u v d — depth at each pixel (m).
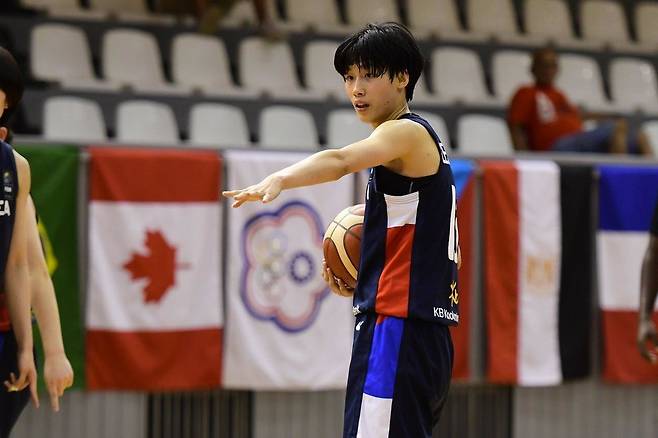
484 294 16.22
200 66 24.73
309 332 15.28
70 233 14.27
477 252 16.20
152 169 14.59
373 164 8.09
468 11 29.98
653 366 17.02
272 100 23.31
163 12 25.83
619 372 16.88
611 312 16.86
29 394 9.32
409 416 8.59
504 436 16.69
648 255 12.97
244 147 15.30
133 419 14.78
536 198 16.45
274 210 15.11
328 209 15.34
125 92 22.30
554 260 16.58
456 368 16.03
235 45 25.78
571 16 31.72
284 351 15.16
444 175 8.69
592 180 16.92
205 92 23.09
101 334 14.37
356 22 28.41
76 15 24.78
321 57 25.89
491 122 24.47
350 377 8.84
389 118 8.77
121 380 14.45
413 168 8.45
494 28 30.02
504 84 27.56
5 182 8.48
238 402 15.37
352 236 9.16
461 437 16.52
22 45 23.73
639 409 17.39
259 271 15.05
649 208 16.95
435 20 29.27
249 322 15.00
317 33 26.83
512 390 16.70
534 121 23.12
